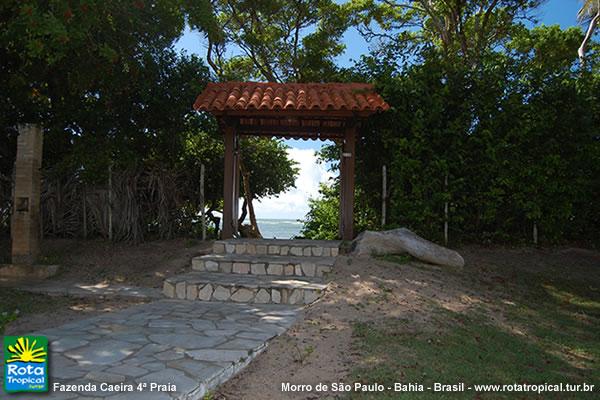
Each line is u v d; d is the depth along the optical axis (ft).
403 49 33.47
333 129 33.86
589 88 31.94
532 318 21.31
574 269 28.66
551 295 25.05
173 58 36.17
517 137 31.30
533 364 15.97
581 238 33.01
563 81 31.37
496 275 27.09
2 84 31.14
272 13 46.47
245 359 14.44
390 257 27.68
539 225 32.04
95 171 32.01
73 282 26.73
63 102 33.86
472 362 15.62
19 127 29.19
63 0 21.90
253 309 20.88
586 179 31.55
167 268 28.37
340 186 35.40
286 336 17.03
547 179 31.35
